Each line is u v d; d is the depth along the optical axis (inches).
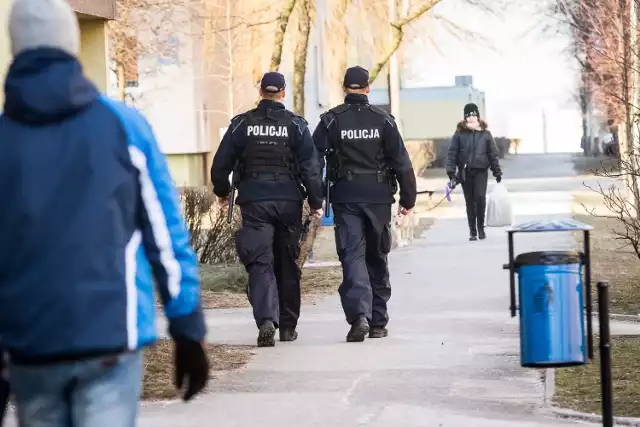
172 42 3334.2
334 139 888.9
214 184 882.1
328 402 663.8
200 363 320.2
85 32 1037.8
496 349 842.2
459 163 1807.3
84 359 302.0
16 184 305.9
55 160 306.7
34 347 300.8
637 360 767.1
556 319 605.9
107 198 307.3
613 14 1969.7
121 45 2952.8
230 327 987.3
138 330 307.7
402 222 1774.1
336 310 1095.6
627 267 1334.9
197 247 1407.5
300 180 877.8
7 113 311.7
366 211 887.7
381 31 2159.2
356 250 886.4
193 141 3599.9
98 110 312.3
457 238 1879.9
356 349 852.0
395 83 1967.3
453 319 1001.5
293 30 2388.0
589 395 666.8
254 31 2420.0
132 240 312.2
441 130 5487.2
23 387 307.7
